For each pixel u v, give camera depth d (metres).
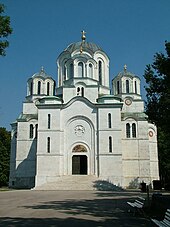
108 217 18.81
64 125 59.75
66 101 62.47
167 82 24.16
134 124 63.91
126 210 22.30
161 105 24.36
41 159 57.88
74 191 48.38
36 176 57.28
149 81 25.41
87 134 59.25
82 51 70.12
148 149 62.44
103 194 40.53
